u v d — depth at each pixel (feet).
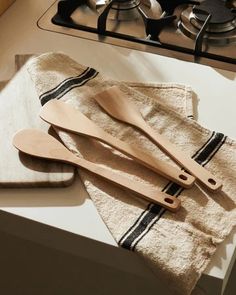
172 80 2.72
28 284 2.70
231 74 2.76
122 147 2.23
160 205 2.04
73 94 2.49
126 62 2.84
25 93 2.54
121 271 2.19
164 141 2.28
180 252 1.90
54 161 2.21
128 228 1.98
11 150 2.27
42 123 2.39
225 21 3.06
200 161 2.23
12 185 2.15
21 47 2.95
